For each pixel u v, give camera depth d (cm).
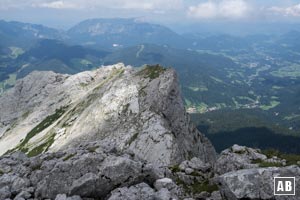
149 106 11762
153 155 9644
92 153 3183
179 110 11831
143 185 2883
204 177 3297
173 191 2900
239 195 2505
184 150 10550
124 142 10556
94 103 14350
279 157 3158
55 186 2928
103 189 2883
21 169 3356
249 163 3091
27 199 2897
